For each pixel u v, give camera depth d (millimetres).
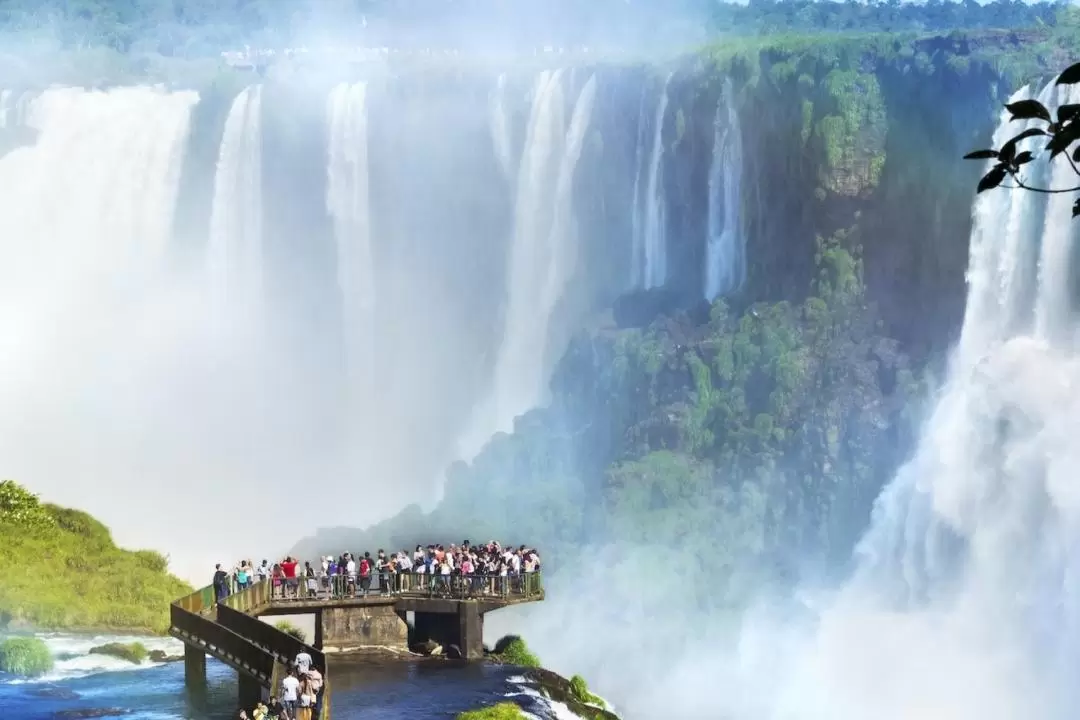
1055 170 67062
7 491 56406
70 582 50625
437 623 43750
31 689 39219
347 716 37281
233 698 38500
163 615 48469
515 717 37188
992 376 67500
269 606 42375
